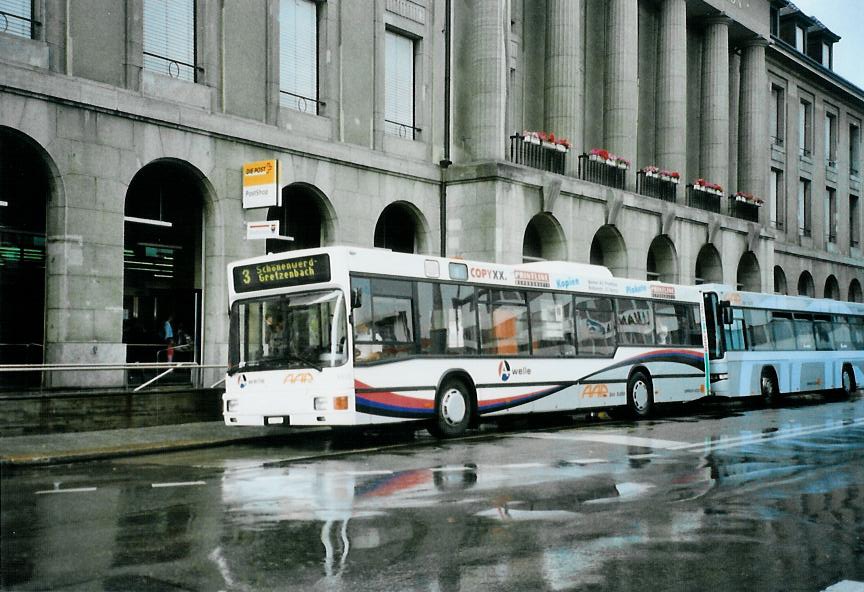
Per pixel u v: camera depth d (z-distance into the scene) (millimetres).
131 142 18078
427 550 7258
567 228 28375
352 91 23547
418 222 25844
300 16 22484
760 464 12516
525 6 30797
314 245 23016
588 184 29125
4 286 16891
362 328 14633
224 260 19969
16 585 6160
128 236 19016
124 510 8836
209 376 19422
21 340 17094
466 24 27312
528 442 15070
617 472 11531
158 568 6633
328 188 22531
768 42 42375
